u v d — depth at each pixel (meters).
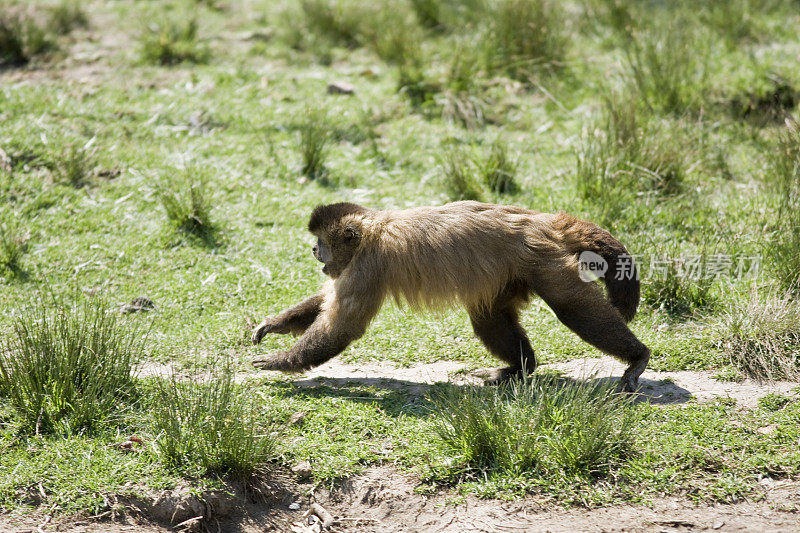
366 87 21.44
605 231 11.35
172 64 22.50
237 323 13.34
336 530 8.94
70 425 10.00
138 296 13.95
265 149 18.44
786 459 9.45
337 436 10.11
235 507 9.21
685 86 19.98
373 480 9.45
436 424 10.03
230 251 15.37
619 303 11.20
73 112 19.17
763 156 17.72
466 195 16.70
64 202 16.38
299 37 24.12
